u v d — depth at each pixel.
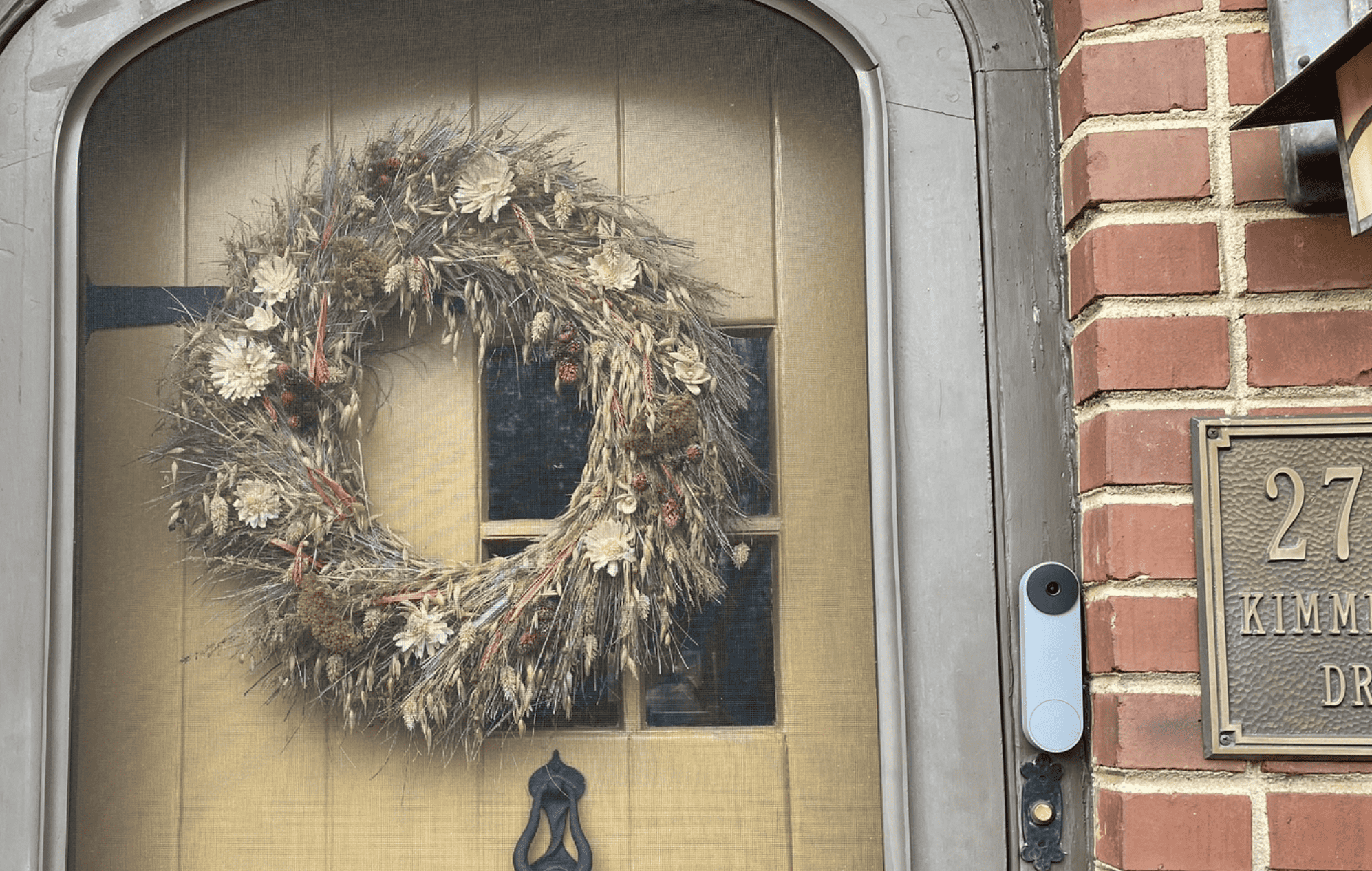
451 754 1.20
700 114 1.26
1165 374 1.06
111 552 1.21
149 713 1.20
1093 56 1.11
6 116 1.23
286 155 1.26
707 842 1.19
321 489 1.22
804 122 1.26
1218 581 1.02
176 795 1.19
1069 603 1.11
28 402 1.19
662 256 1.25
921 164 1.21
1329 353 1.04
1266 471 1.02
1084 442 1.12
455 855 1.19
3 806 1.14
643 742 1.20
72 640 1.18
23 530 1.18
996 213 1.20
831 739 1.19
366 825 1.19
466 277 1.25
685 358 1.23
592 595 1.20
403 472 1.23
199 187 1.26
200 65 1.27
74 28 1.25
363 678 1.20
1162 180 1.08
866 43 1.23
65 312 1.21
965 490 1.17
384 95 1.27
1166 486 1.05
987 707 1.14
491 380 1.24
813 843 1.18
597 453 1.22
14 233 1.21
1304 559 1.01
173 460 1.22
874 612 1.19
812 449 1.22
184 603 1.21
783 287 1.24
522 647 1.20
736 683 1.20
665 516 1.21
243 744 1.20
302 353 1.23
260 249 1.25
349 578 1.21
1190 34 1.09
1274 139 1.06
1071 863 1.11
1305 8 1.06
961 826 1.12
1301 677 1.00
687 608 1.21
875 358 1.21
